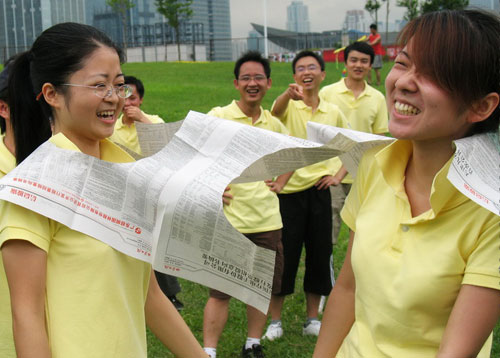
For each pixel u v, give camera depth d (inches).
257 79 183.2
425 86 68.7
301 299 218.8
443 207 71.5
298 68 203.8
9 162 96.9
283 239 188.7
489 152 70.8
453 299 70.9
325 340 86.4
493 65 68.2
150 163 83.3
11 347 85.6
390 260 74.2
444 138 73.1
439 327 71.9
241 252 77.1
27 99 87.1
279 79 879.1
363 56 234.7
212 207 77.0
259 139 86.1
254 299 77.9
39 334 73.5
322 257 190.5
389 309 73.4
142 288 84.7
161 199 79.0
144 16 3722.9
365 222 78.9
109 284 77.9
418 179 76.1
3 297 86.3
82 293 76.4
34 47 82.7
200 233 77.4
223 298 170.9
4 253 74.8
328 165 192.4
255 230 171.5
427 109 69.1
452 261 69.9
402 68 71.4
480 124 73.6
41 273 74.9
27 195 74.1
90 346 76.0
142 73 1032.8
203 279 78.3
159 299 91.4
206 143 86.5
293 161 84.4
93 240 77.6
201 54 2153.1
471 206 70.2
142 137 95.9
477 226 69.2
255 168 84.9
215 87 816.3
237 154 84.7
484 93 69.2
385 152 77.5
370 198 80.4
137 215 80.9
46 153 78.7
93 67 80.3
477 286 67.6
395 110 72.1
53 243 77.0
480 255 68.1
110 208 79.4
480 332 67.6
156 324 91.4
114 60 82.1
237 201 172.6
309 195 189.3
